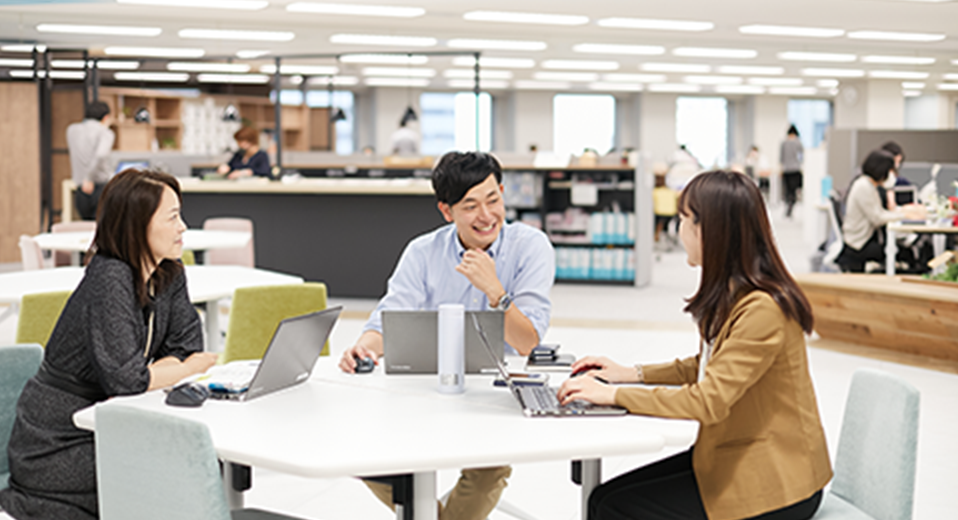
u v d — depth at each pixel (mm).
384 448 1767
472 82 18734
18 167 10734
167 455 1731
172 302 2496
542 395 2143
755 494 1956
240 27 10445
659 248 13742
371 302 8531
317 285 3744
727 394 1950
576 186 9930
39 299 3467
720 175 2051
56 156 11023
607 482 2209
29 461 2232
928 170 10156
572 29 10945
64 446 2234
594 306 8250
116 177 2330
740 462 1980
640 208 9570
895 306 5918
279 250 8781
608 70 15969
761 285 1997
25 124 10719
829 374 5488
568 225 10000
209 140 15555
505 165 9953
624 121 22234
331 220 8688
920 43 12156
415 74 16609
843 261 8055
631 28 10828
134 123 14250
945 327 5621
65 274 4504
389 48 12023
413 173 11930
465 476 2576
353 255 8680
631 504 2072
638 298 8805
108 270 2268
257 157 9789
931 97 20203
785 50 12594
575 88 20594
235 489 2328
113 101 14125
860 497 2145
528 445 1790
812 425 2010
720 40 12070
